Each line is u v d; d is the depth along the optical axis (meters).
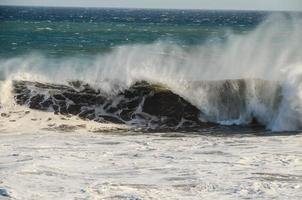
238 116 39.06
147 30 144.50
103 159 25.59
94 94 39.47
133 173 22.84
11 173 22.27
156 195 19.72
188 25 182.50
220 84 39.56
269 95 38.78
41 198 19.20
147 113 38.69
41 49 80.81
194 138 32.78
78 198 19.28
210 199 19.28
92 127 35.91
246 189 20.42
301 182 21.42
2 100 38.34
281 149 28.39
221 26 171.62
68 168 23.52
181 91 39.78
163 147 29.17
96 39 105.50
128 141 31.23
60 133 33.66
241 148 28.77
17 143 29.69
